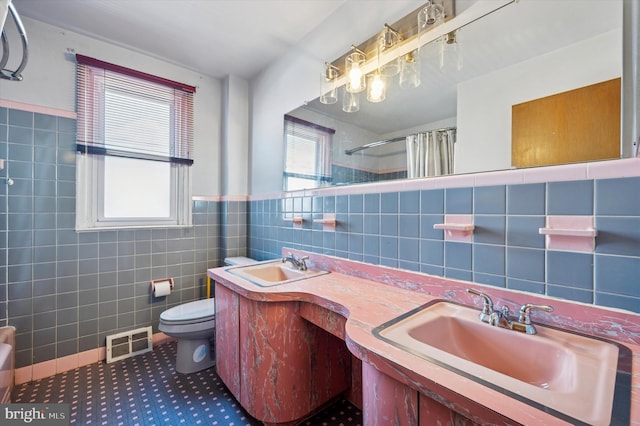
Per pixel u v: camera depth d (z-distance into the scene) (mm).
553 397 530
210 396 1628
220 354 1642
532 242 932
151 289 2268
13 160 1740
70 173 1938
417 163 1291
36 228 1816
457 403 540
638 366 646
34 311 1806
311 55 1925
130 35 1987
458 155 1148
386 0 1439
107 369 1915
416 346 728
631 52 780
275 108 2285
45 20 1821
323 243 1766
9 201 1731
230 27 1901
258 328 1294
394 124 1399
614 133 805
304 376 1363
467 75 1136
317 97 1876
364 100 1552
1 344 1539
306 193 1916
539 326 864
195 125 2518
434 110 1239
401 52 1376
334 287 1313
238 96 2605
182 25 1883
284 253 2090
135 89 2203
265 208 2381
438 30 1229
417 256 1255
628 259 764
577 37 876
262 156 2443
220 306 1642
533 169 938
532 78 966
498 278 1008
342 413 1492
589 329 813
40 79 1828
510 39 1021
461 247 1107
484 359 884
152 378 1809
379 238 1419
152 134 2289
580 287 839
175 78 2396
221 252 2611
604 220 802
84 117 1982
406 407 660
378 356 686
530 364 797
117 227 2127
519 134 990
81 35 1972
